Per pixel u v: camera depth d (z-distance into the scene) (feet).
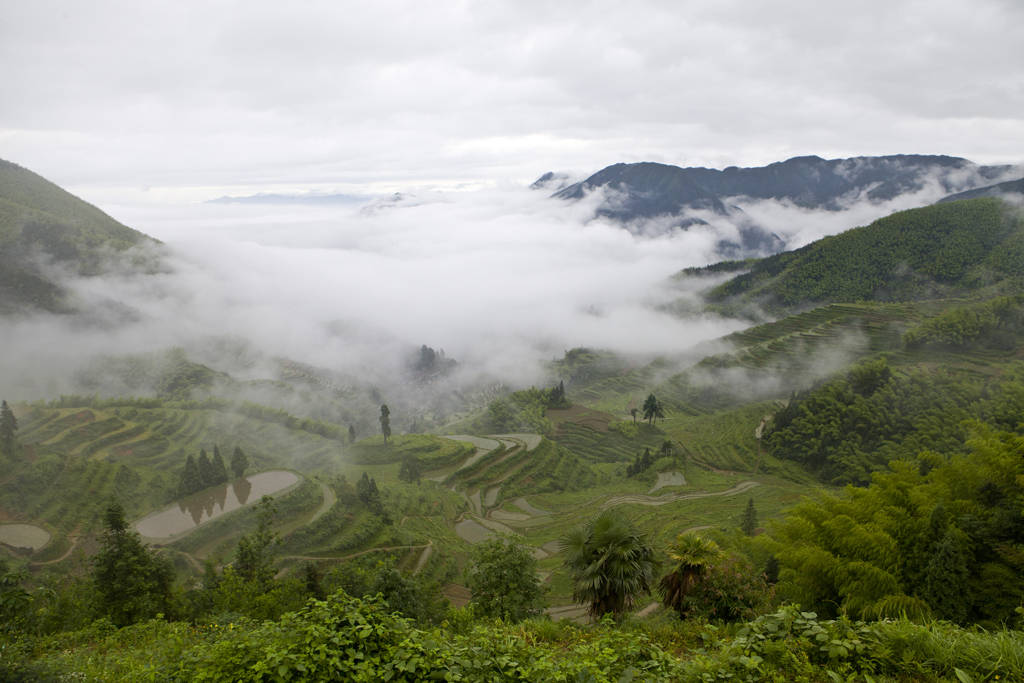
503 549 105.29
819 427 456.04
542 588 113.50
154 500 362.33
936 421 377.50
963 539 75.46
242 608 133.39
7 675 32.86
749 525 237.45
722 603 70.18
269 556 194.39
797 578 84.28
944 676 27.27
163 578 145.48
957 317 508.12
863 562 78.23
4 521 322.55
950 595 70.90
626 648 33.94
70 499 347.15
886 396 441.68
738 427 551.18
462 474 493.77
